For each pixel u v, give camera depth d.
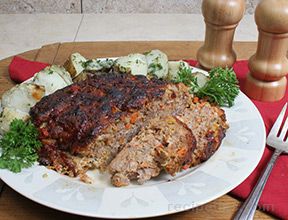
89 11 0.99
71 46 0.62
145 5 0.99
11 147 0.38
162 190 0.35
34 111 0.40
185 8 0.99
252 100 0.51
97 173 0.38
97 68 0.49
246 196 0.37
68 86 0.43
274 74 0.49
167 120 0.40
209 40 0.53
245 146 0.40
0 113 0.42
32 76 0.53
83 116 0.38
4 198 0.37
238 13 0.51
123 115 0.39
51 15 0.97
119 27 0.92
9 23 0.93
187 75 0.48
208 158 0.39
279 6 0.46
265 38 0.48
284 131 0.44
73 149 0.38
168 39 0.87
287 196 0.37
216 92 0.46
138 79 0.44
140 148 0.38
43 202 0.33
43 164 0.38
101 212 0.33
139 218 0.33
